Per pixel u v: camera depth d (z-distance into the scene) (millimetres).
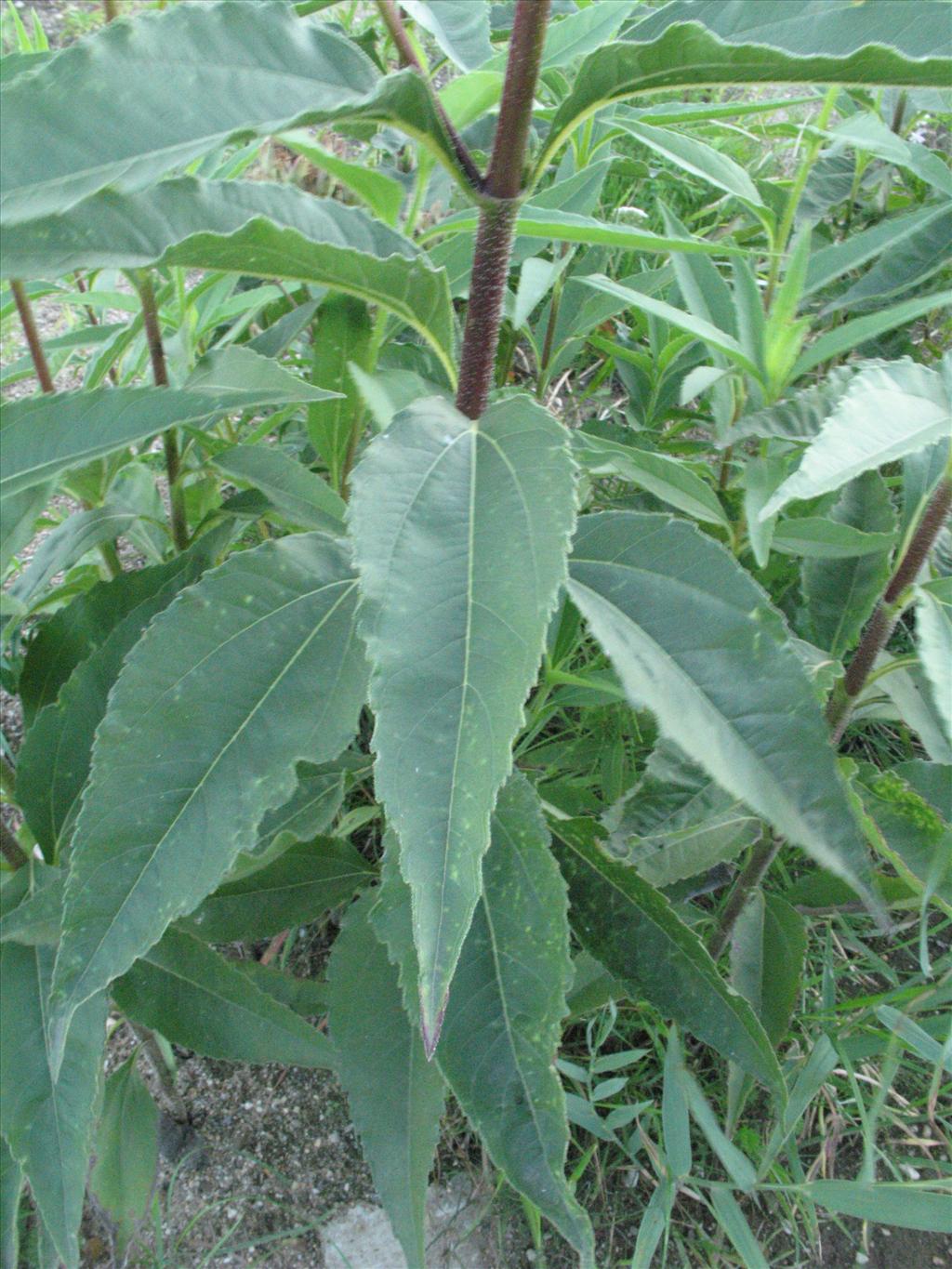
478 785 284
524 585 304
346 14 882
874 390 375
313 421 550
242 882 563
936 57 338
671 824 517
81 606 539
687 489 571
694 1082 579
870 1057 644
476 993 428
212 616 411
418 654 300
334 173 457
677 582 381
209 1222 610
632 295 531
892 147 575
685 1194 608
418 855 281
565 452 328
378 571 312
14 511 433
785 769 361
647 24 387
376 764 289
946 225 737
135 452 690
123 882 383
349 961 495
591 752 744
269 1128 646
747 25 378
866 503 608
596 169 635
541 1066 416
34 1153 426
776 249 619
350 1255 595
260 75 305
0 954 456
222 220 373
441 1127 626
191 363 634
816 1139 619
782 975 575
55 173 278
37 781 497
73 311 1004
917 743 801
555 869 440
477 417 400
